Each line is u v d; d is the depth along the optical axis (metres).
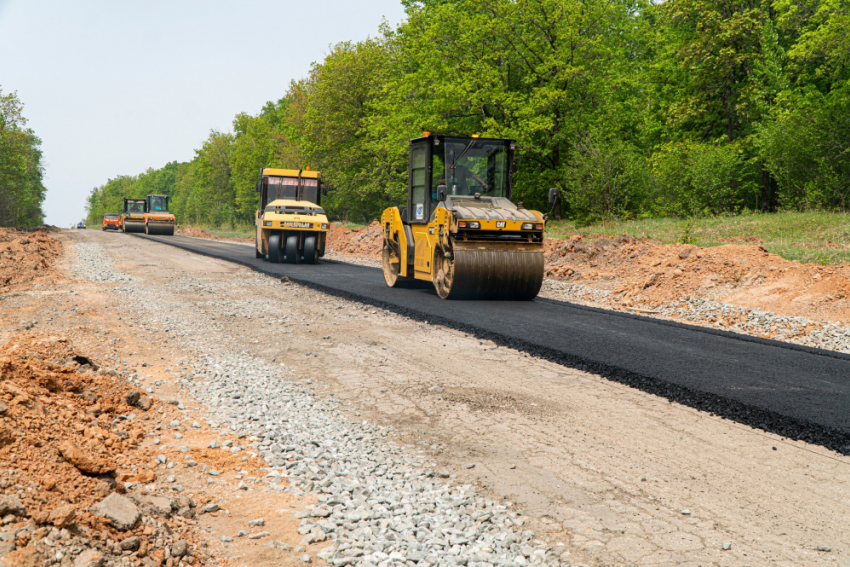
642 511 3.72
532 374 6.82
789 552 3.24
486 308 10.89
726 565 3.11
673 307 11.68
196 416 5.54
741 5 28.56
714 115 30.59
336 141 42.47
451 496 3.91
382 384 6.52
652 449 4.70
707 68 29.44
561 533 3.45
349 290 13.35
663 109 33.75
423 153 13.00
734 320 10.29
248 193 69.75
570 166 28.72
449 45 30.62
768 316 10.09
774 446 4.73
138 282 15.16
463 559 3.14
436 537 3.38
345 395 6.18
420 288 14.22
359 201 44.84
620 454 4.61
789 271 11.84
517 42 30.14
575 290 14.16
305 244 20.41
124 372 6.86
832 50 23.50
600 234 21.11
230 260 21.31
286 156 52.06
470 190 12.91
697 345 7.87
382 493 3.98
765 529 3.49
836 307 10.10
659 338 8.29
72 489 3.36
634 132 33.91
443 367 7.16
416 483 4.12
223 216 77.44
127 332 9.06
